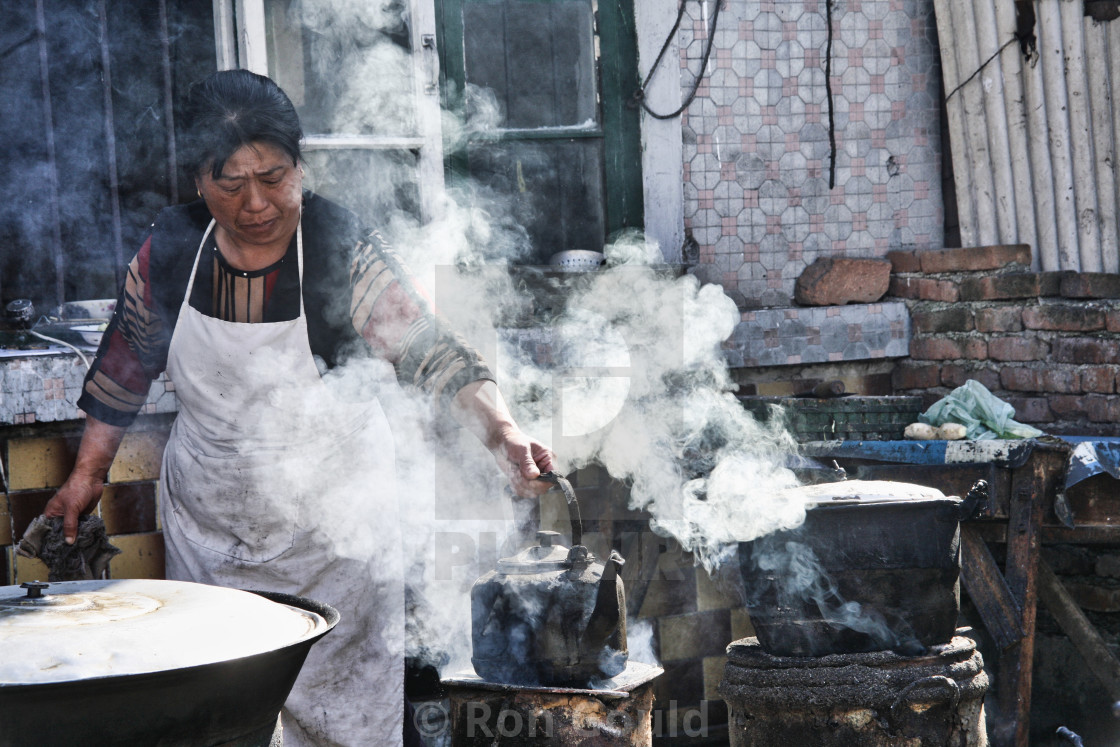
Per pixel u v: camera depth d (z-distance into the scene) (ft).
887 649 7.44
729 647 8.12
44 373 8.94
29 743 4.29
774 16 12.69
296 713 7.50
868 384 13.24
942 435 10.71
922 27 13.21
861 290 12.98
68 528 7.75
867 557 7.36
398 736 7.89
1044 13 12.22
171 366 7.41
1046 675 11.83
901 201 13.34
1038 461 9.91
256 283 7.18
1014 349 12.14
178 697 4.48
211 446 7.42
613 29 12.31
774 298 12.94
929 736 7.16
